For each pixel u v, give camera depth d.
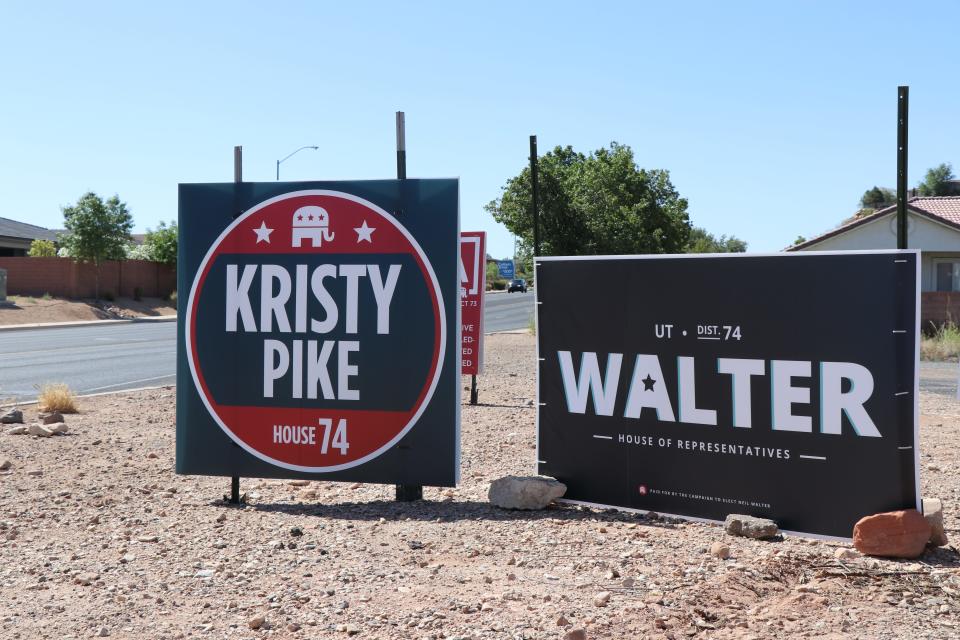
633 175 53.28
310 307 6.98
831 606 4.24
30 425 10.30
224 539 5.71
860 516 5.36
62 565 5.15
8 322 38.03
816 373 5.54
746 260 5.79
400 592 4.53
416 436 6.82
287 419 7.02
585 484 6.42
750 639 3.81
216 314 7.15
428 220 6.80
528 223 39.97
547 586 4.59
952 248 28.00
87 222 48.88
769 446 5.69
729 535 5.62
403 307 6.84
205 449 7.14
